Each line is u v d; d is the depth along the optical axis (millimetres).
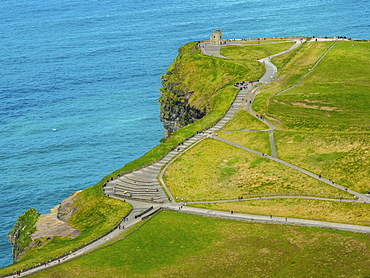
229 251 160250
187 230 177250
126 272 155125
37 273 160000
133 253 166000
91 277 154000
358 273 140250
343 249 153000
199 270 151750
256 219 181250
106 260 163375
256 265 150625
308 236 164125
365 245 153625
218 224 179750
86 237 183625
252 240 165625
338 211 182250
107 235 181875
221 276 147625
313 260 149375
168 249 166250
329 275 141375
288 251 156000
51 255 171750
